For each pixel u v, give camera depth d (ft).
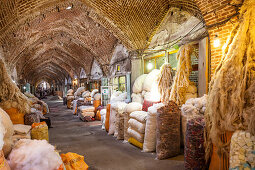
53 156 5.33
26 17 18.81
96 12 20.25
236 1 10.05
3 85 14.44
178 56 14.93
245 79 7.33
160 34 20.13
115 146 14.58
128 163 11.02
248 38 8.29
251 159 6.00
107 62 33.83
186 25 15.93
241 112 6.94
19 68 41.29
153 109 12.50
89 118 27.73
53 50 44.42
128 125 15.65
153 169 10.07
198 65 14.44
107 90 30.58
